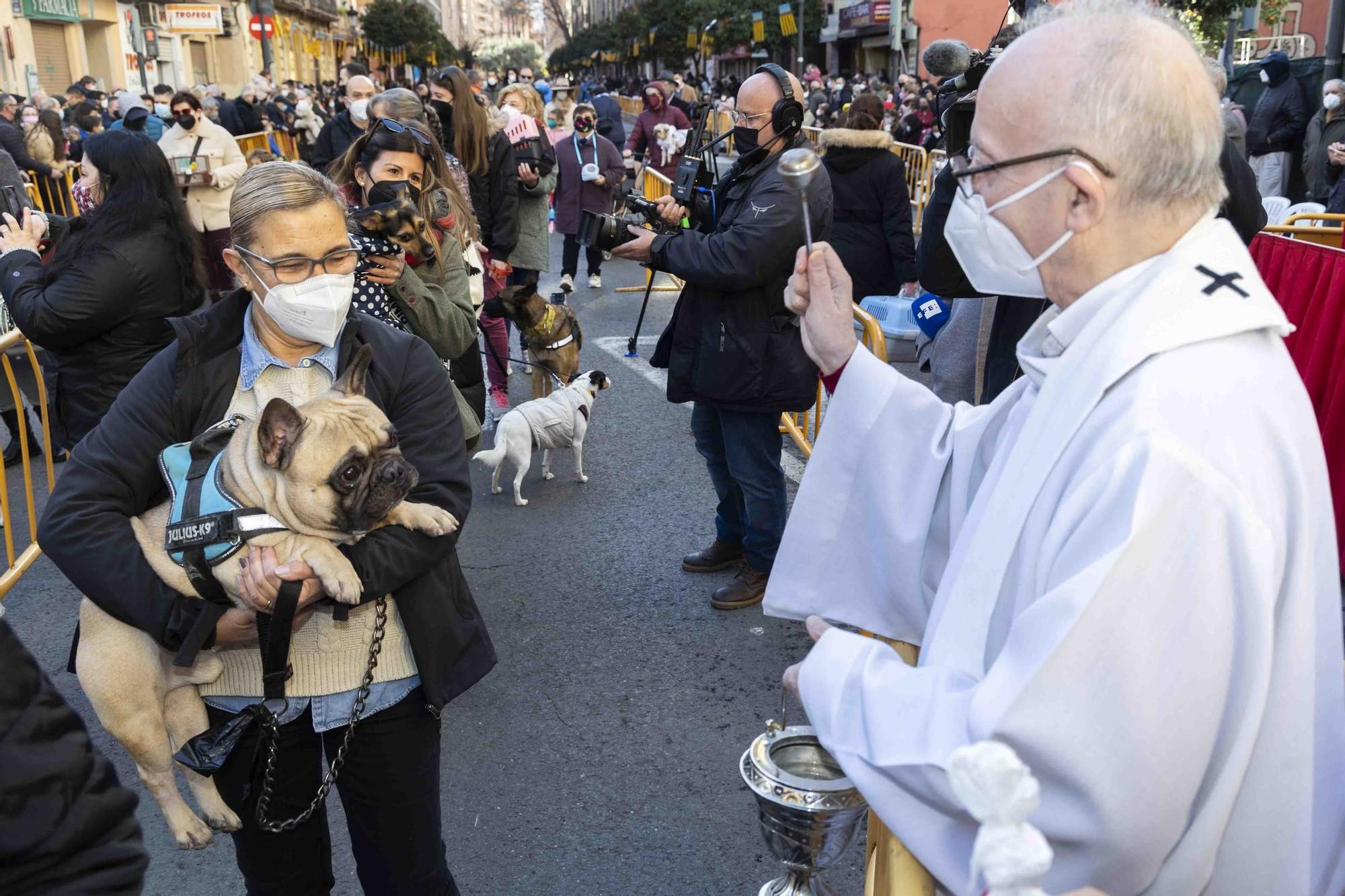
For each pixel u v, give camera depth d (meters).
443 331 3.18
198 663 2.01
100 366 3.48
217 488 1.85
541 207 8.13
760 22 38.41
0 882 0.96
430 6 112.94
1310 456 1.14
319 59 61.34
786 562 1.84
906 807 1.19
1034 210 1.26
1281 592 1.10
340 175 3.54
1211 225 1.23
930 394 1.73
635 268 12.55
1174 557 1.03
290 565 1.79
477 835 3.07
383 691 2.01
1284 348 1.19
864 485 1.77
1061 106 1.21
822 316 1.80
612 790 3.27
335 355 2.06
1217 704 1.04
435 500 2.06
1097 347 1.20
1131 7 1.26
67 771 1.00
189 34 38.62
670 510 5.58
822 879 1.61
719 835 3.06
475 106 7.10
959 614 1.30
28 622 4.45
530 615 4.43
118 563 1.86
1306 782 1.11
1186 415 1.09
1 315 5.38
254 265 1.89
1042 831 1.06
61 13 27.64
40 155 11.38
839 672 1.31
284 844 2.11
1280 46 23.91
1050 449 1.21
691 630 4.29
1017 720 1.04
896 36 34.91
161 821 3.15
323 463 1.80
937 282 3.18
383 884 2.14
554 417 5.72
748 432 4.15
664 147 14.58
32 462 6.21
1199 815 1.09
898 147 14.52
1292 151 11.96
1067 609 1.04
